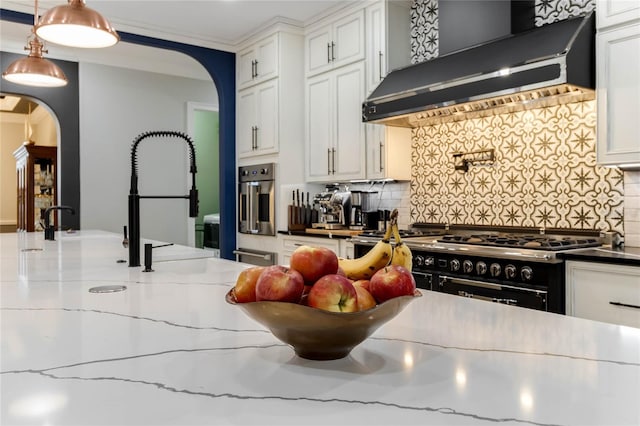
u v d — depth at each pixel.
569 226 2.81
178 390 0.65
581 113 2.76
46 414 0.57
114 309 1.16
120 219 5.55
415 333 0.93
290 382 0.68
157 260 2.05
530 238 2.79
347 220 4.04
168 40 4.50
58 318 1.07
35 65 3.12
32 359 0.78
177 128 5.93
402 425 0.54
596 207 2.69
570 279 2.22
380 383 0.67
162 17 4.14
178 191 5.95
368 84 3.71
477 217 3.29
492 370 0.72
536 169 2.97
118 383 0.67
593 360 0.77
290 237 4.12
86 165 5.35
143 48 5.19
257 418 0.56
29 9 3.84
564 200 2.84
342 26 3.93
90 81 5.36
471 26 3.01
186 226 6.00
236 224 4.91
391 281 0.73
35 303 1.23
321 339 0.72
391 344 0.86
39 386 0.66
